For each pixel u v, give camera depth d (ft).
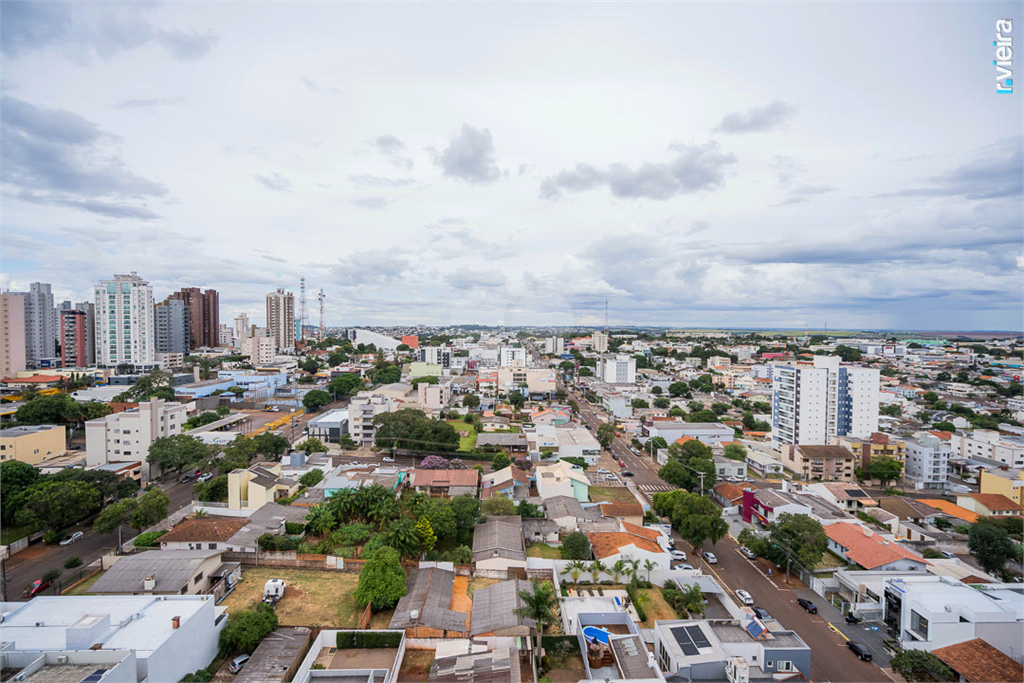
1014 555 200.54
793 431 392.06
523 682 131.75
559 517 233.96
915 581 177.17
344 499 216.74
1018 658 150.41
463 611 166.30
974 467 341.41
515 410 509.76
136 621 129.29
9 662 111.34
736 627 153.28
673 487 312.09
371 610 164.45
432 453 361.30
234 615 154.51
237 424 448.24
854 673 146.20
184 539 195.42
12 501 208.85
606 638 144.25
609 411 525.34
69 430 384.68
